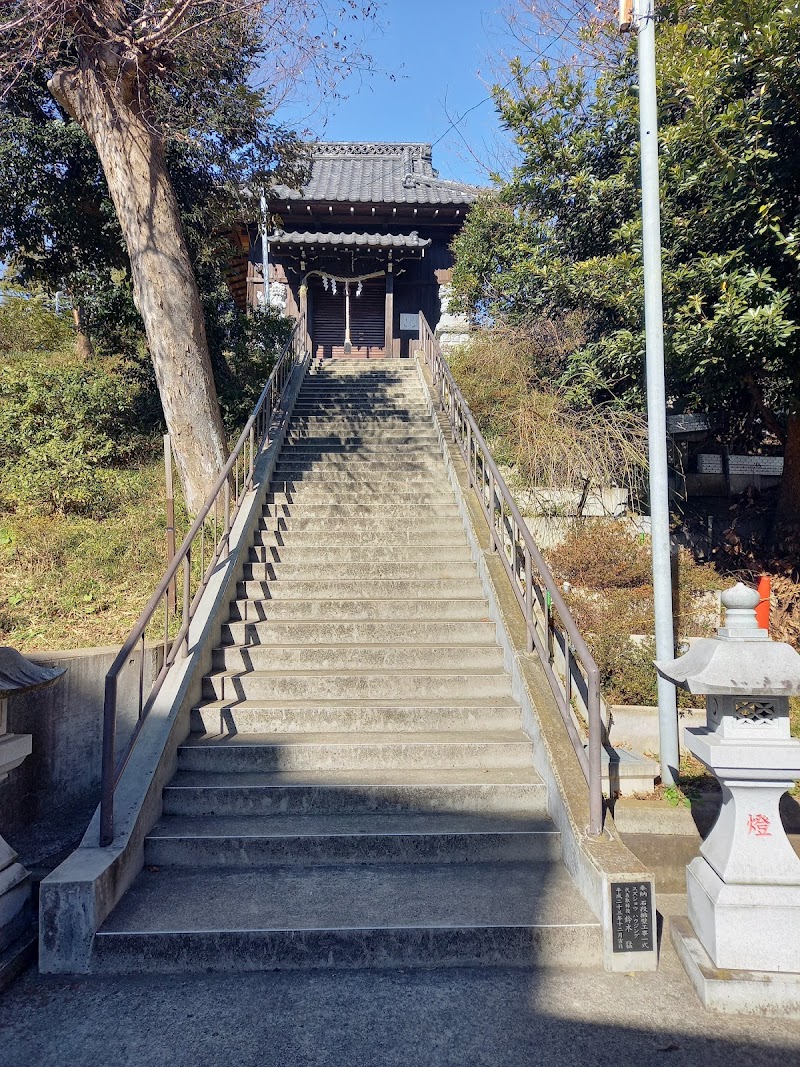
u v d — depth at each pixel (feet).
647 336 15.80
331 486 27.12
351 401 37.29
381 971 9.87
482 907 10.58
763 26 15.55
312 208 49.65
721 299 19.36
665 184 22.68
